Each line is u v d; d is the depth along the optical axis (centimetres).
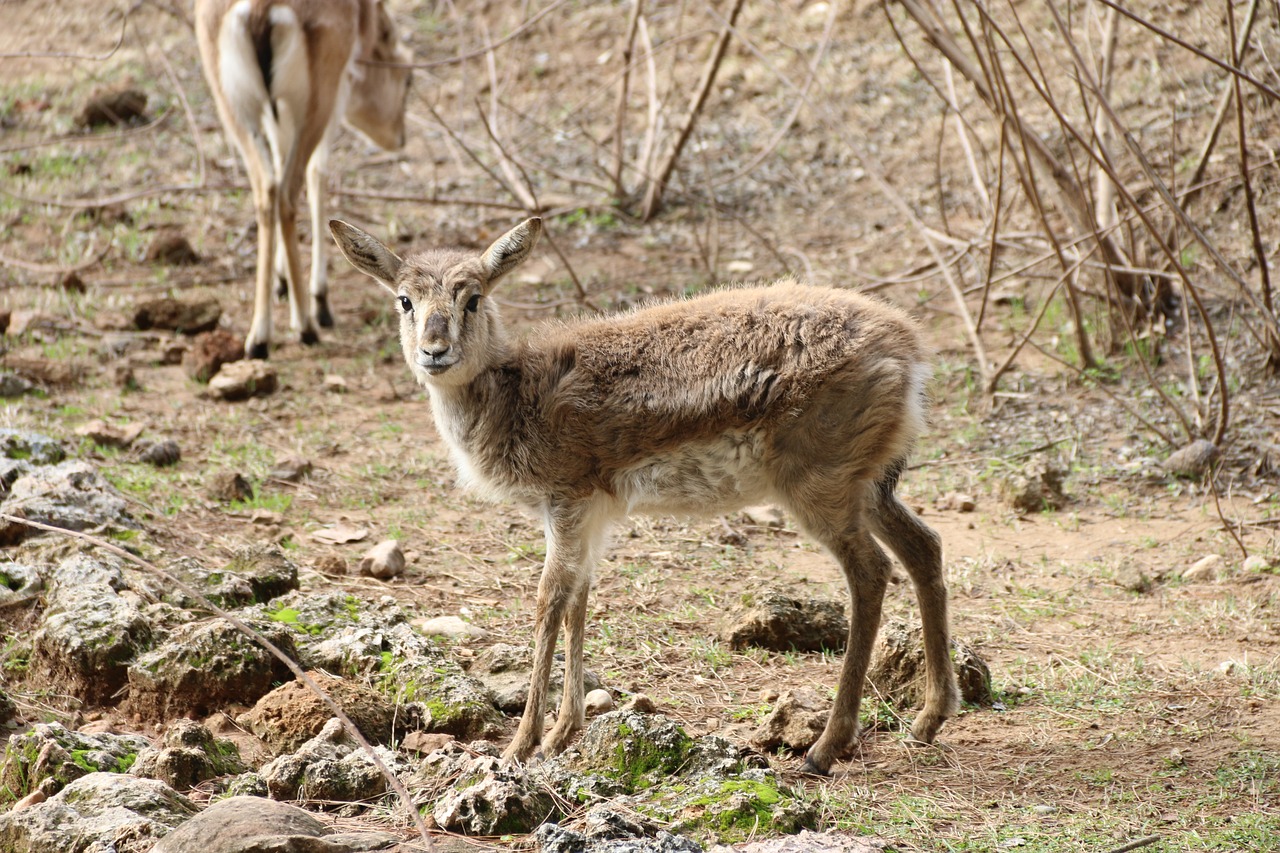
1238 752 793
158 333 1648
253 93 1536
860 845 636
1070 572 1102
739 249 1902
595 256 1908
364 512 1222
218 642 844
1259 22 1788
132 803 669
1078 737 827
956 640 907
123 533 1072
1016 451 1354
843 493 792
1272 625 982
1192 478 1276
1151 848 668
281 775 720
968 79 1427
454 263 867
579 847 616
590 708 856
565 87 2411
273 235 1562
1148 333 1501
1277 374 1426
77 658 854
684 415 803
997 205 1400
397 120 1967
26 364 1478
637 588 1072
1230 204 1700
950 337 1620
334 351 1633
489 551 1147
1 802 728
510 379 850
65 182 2100
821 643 968
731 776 718
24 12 2755
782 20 2425
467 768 707
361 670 873
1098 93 1220
